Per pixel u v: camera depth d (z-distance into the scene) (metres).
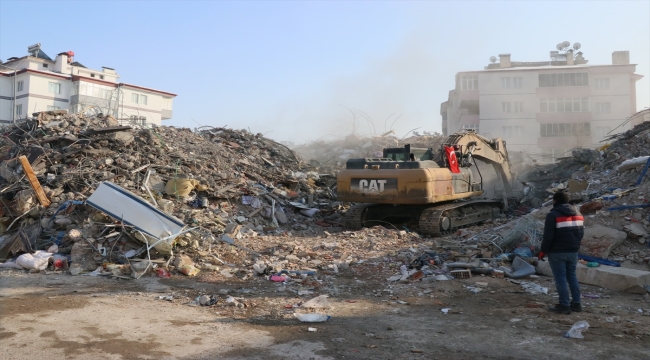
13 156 13.22
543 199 17.25
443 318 6.30
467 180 14.37
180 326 5.80
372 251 10.41
